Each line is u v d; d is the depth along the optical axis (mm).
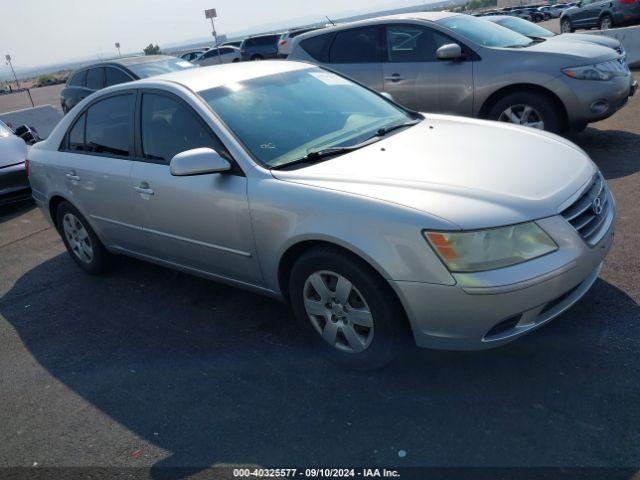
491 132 3551
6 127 8477
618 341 2984
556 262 2584
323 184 2957
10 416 3195
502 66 6250
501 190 2717
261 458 2588
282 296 3334
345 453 2541
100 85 11633
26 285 4996
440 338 2678
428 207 2623
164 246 3918
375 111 4004
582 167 3080
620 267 3697
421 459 2443
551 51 6109
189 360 3439
